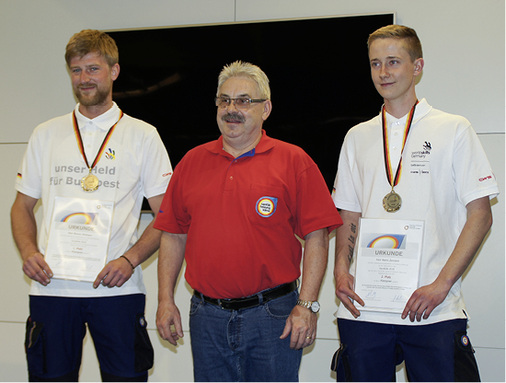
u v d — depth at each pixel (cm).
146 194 245
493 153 296
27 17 352
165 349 332
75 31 347
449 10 303
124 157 238
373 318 201
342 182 228
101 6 346
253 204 204
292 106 315
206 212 209
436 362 192
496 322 294
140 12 341
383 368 199
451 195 205
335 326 314
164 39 333
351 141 227
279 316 203
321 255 208
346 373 202
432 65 304
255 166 210
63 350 224
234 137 210
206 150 223
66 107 346
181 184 224
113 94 338
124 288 229
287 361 203
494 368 293
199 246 207
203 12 334
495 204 296
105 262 224
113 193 233
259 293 204
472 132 207
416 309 190
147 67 335
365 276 202
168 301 219
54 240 226
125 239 234
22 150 349
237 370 206
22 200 245
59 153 238
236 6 330
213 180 212
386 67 210
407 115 213
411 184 205
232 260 202
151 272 335
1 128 351
